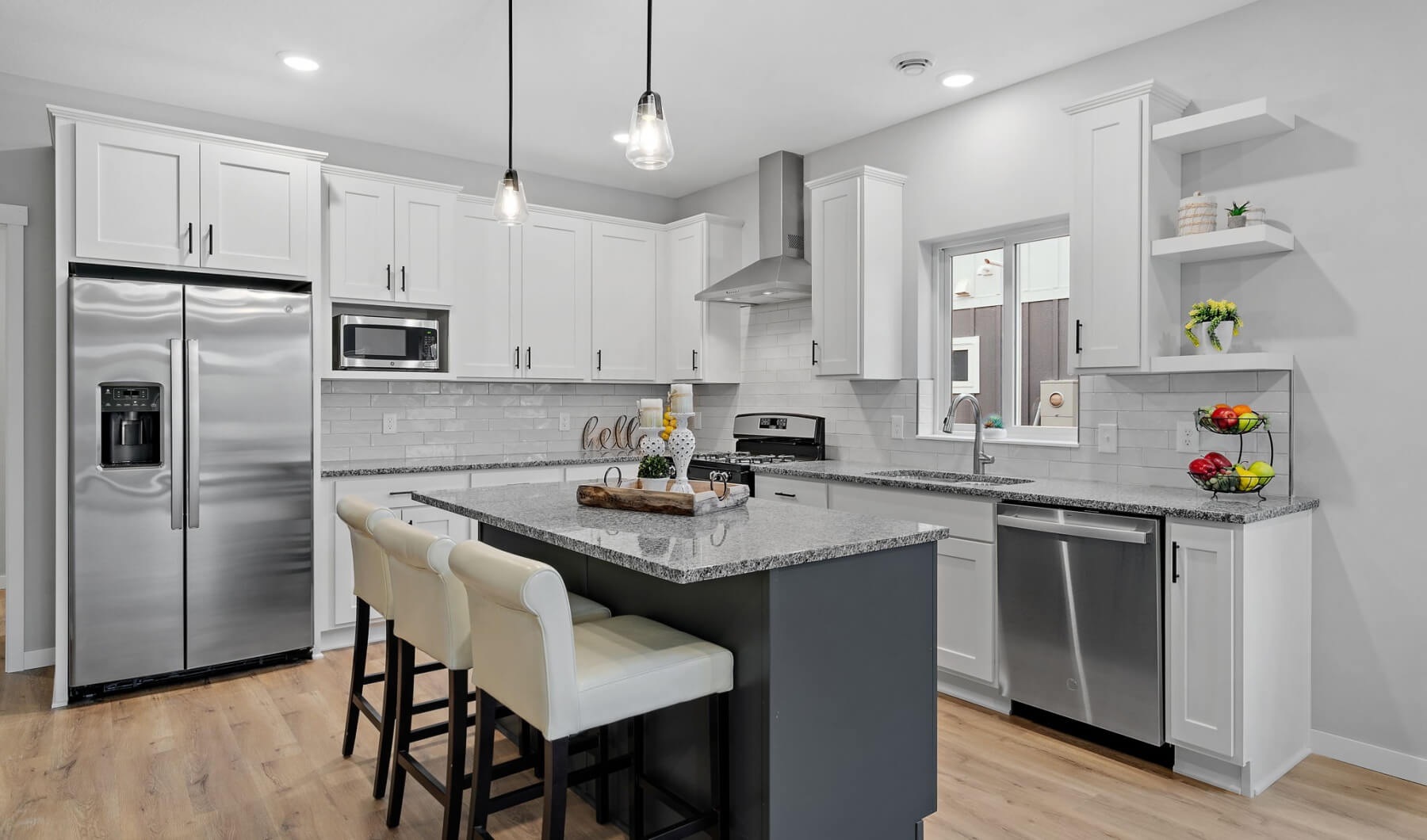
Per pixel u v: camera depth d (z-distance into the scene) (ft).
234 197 11.94
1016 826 7.66
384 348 14.03
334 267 13.43
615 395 18.24
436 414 15.93
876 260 13.50
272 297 12.02
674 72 11.83
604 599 8.27
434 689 11.24
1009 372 12.87
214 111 13.35
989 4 9.80
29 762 8.97
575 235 16.44
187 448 11.41
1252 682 8.23
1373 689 8.84
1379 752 8.80
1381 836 7.48
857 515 7.86
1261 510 8.32
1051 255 12.43
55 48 10.98
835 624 6.37
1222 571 8.21
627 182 17.61
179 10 9.95
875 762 6.66
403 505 13.52
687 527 7.12
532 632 5.50
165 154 11.47
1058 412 12.30
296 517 12.29
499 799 6.48
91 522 10.82
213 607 11.65
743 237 17.19
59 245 10.77
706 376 16.78
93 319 10.80
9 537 11.96
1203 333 9.73
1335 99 9.09
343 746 9.25
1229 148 9.89
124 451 11.23
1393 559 8.70
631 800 6.95
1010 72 11.80
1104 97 10.06
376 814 7.91
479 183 16.21
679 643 6.39
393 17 10.14
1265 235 8.85
